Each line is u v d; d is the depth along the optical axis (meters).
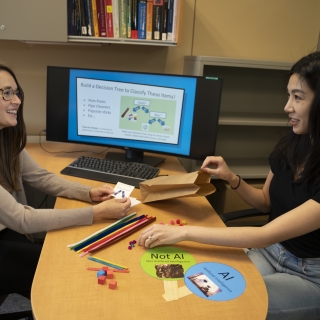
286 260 1.30
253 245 1.06
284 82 2.39
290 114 1.20
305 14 2.26
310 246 1.23
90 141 1.83
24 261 1.33
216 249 1.08
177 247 1.08
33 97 2.10
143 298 0.85
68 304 0.81
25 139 1.41
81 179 1.55
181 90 1.64
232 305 0.85
